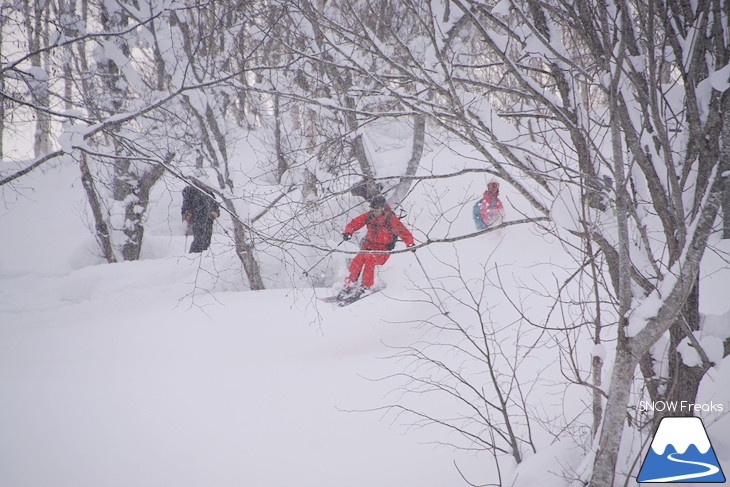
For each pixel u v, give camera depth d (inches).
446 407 174.7
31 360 238.8
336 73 211.6
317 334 248.8
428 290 284.5
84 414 183.0
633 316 95.3
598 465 98.9
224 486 140.3
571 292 241.8
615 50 108.1
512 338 216.2
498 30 184.7
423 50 201.8
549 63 116.9
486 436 155.6
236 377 208.2
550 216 118.7
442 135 154.3
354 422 169.3
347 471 144.4
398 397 184.2
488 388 183.2
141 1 282.8
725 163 91.0
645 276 112.3
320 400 185.6
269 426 169.6
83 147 215.8
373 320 258.2
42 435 169.3
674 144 115.2
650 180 109.8
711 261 184.5
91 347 249.6
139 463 151.8
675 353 106.1
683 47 104.8
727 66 93.4
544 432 152.6
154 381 208.5
